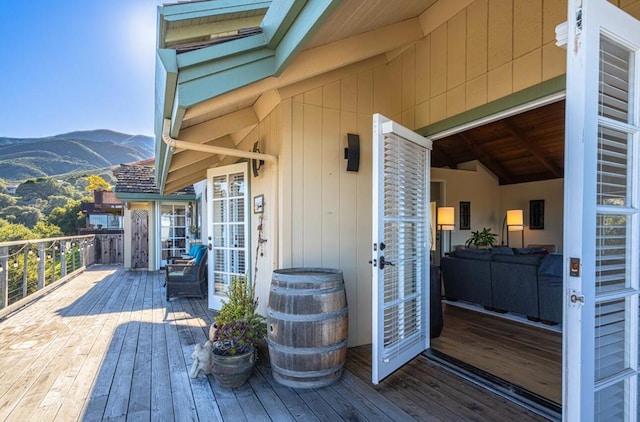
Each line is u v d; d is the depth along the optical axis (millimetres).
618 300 1443
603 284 1391
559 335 3760
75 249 8906
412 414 2258
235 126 3801
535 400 2383
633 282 1481
